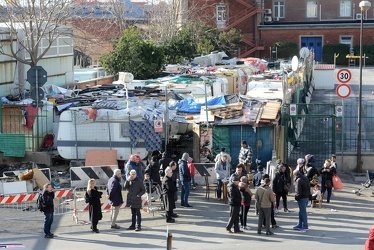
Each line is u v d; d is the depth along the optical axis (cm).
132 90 3222
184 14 7006
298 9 8550
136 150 2545
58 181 2405
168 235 1247
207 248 1678
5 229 1878
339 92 2627
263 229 1872
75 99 2933
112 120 2544
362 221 1955
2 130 2731
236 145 2572
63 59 3822
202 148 2575
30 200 2038
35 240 1769
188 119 2680
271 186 2064
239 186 1847
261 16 8288
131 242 1745
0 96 3061
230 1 8100
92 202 1838
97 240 1769
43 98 2838
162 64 4528
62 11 3666
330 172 2152
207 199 2222
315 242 1730
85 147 2564
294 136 2662
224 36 7200
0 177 2272
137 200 1859
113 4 5569
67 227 1905
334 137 2589
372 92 4747
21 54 3198
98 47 5694
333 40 8175
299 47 8212
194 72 4397
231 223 1838
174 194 1966
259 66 5488
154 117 2591
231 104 2755
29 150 2722
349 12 8494
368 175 2319
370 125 3278
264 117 2562
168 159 2223
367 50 8012
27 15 3309
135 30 4831
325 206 2134
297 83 3575
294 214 2044
